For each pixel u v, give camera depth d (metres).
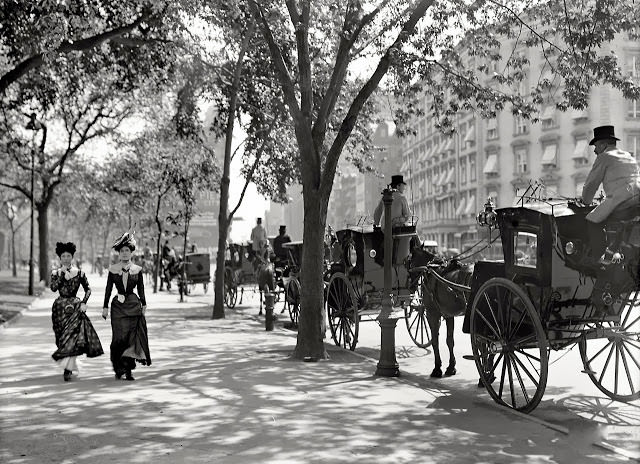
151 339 15.05
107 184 38.75
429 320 10.23
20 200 50.16
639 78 11.66
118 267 9.99
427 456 5.91
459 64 13.22
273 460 5.79
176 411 7.72
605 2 11.09
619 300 7.33
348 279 12.95
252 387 9.23
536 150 61.59
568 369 10.44
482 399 8.36
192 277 33.22
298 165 21.56
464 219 72.56
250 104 21.16
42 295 33.72
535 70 55.38
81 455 5.95
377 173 19.67
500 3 12.38
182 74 20.73
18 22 15.48
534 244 7.61
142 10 17.34
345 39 12.55
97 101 34.31
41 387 9.28
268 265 20.64
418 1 12.23
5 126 29.92
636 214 6.82
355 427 6.94
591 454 5.93
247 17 14.84
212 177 29.47
